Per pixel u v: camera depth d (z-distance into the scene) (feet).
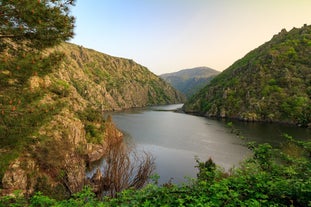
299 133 223.10
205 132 256.11
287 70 392.27
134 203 19.16
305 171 21.74
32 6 26.81
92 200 21.03
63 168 40.16
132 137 221.46
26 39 30.07
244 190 19.81
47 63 29.30
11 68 26.73
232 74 531.91
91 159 132.87
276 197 19.53
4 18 26.78
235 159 152.15
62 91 35.86
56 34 30.45
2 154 27.40
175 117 419.95
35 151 66.85
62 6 30.48
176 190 20.75
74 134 132.98
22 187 66.69
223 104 426.10
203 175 24.50
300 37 486.38
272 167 23.16
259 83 404.77
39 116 29.35
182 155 159.74
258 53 565.53
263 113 343.87
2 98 26.55
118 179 30.94
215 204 17.58
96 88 644.27
